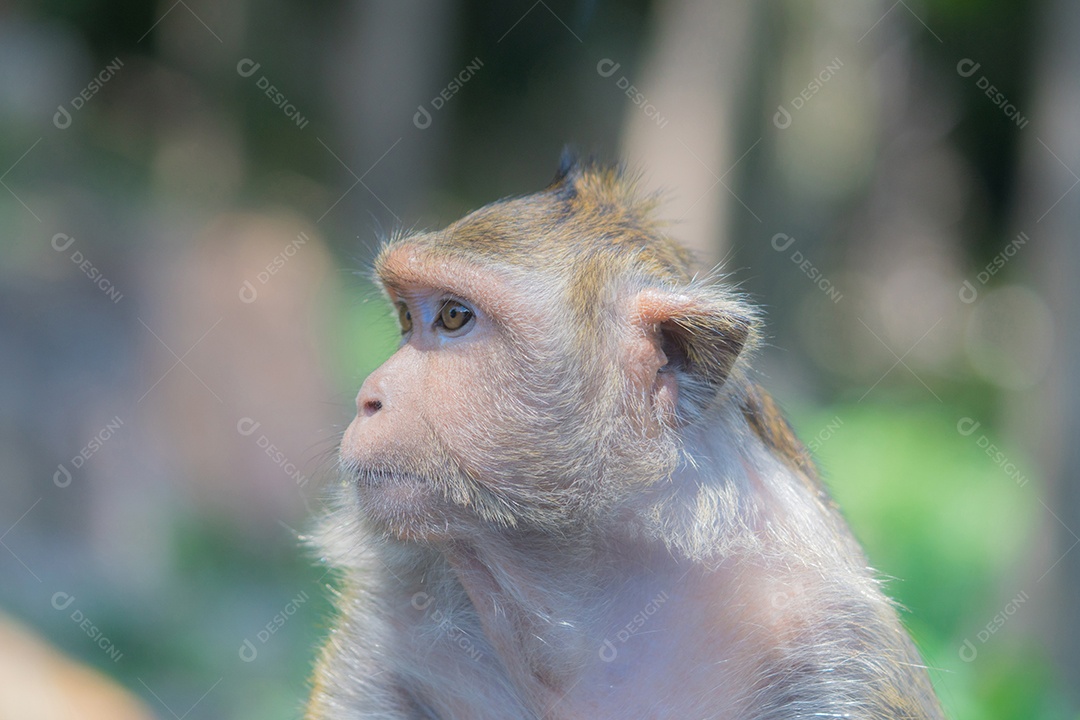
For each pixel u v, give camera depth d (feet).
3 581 92.43
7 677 62.03
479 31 186.29
